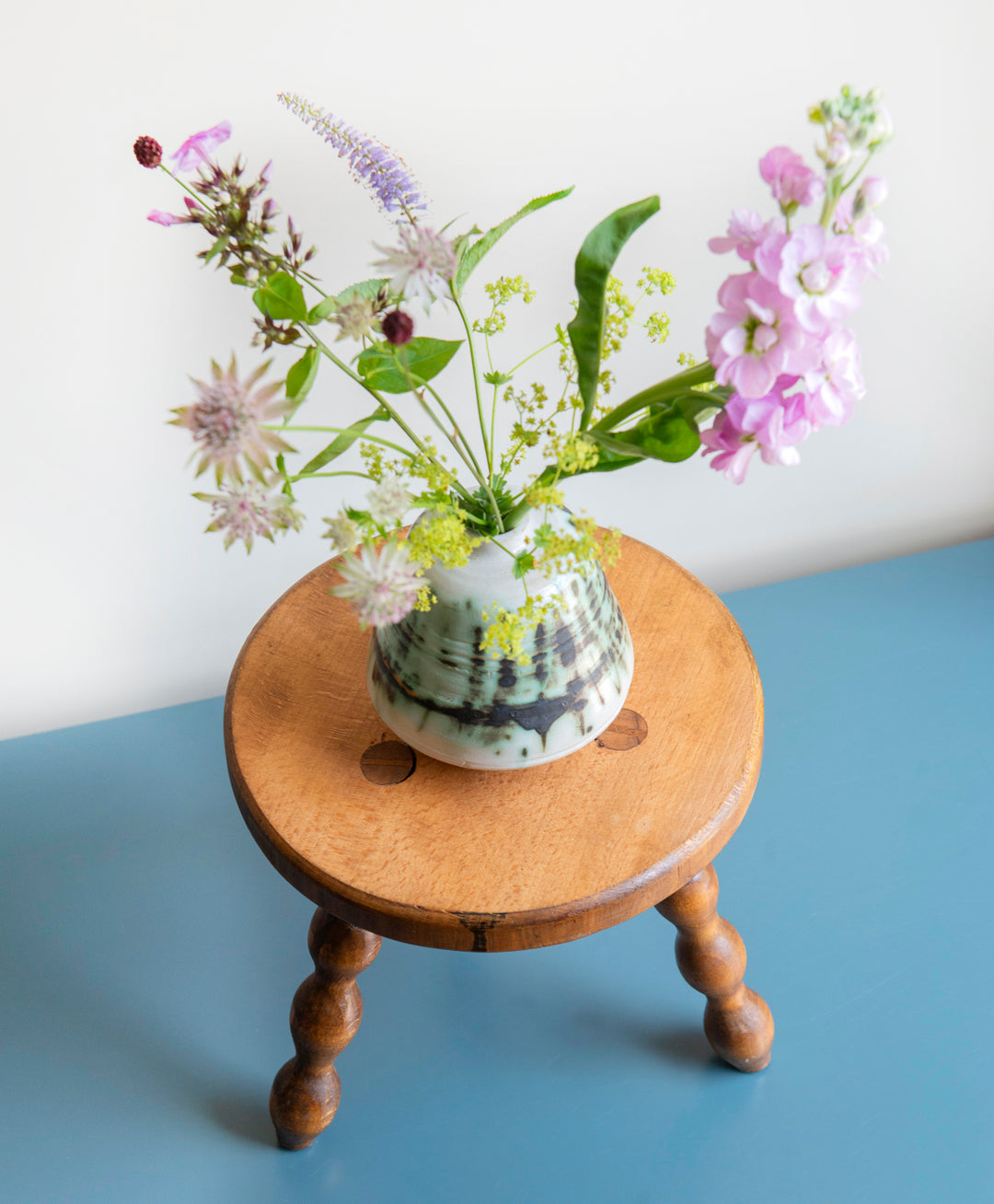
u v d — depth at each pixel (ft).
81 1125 3.13
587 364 2.34
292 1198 3.04
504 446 3.51
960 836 3.53
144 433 3.33
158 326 3.18
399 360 2.33
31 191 2.98
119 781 3.71
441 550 2.32
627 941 3.42
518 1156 3.08
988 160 3.40
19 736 3.81
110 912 3.47
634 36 3.06
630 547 3.06
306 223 3.11
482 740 2.52
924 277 3.57
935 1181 3.01
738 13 3.08
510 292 2.51
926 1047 3.19
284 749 2.70
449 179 3.14
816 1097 3.13
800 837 3.54
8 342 3.14
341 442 2.35
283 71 2.95
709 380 2.27
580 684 2.51
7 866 3.54
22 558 3.46
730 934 2.94
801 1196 3.00
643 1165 3.05
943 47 3.22
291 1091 2.99
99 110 2.93
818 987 3.29
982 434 3.96
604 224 2.23
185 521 3.50
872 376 3.73
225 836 3.61
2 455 3.28
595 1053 3.22
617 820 2.57
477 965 3.38
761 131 3.24
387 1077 3.20
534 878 2.49
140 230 3.06
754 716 2.71
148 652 3.75
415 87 3.02
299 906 3.49
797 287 2.05
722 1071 3.18
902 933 3.37
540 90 3.07
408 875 2.50
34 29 2.82
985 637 3.97
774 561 4.16
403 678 2.52
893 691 3.84
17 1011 3.30
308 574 3.03
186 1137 3.12
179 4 2.85
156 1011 3.31
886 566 4.26
